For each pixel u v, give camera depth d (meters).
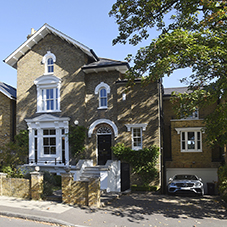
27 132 20.89
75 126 19.59
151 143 18.16
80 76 19.89
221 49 11.38
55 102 20.64
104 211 11.00
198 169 21.08
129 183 18.12
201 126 20.89
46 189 13.37
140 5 13.21
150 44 12.73
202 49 10.88
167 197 15.27
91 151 19.41
